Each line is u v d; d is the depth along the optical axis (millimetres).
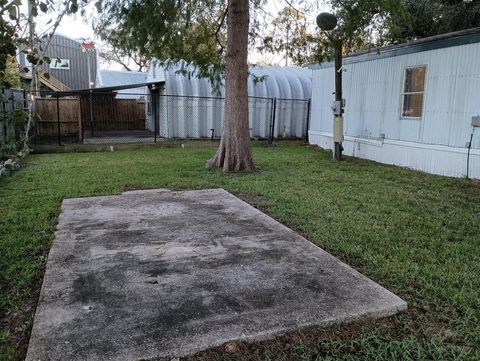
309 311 2598
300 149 12070
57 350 2168
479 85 7109
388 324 2533
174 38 8836
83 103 15945
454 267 3354
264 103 14266
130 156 10312
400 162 9016
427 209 5273
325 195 5984
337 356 2215
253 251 3668
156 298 2760
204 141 13164
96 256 3512
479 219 4828
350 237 4098
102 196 5828
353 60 10422
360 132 10336
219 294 2828
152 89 16094
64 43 22469
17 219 4621
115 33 8539
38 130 14984
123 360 2096
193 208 5180
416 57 8391
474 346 2289
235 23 7812
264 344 2307
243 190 6344
